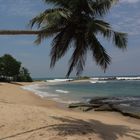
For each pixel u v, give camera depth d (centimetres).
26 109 1719
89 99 3738
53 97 4059
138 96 4434
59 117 1572
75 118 1664
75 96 4334
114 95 4750
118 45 1481
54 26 1544
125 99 3788
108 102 3294
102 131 1317
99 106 2661
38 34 1576
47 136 1171
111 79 17650
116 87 7850
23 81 11825
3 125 1352
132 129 1543
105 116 2150
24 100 3225
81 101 3428
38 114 1577
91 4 1549
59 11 1416
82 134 1202
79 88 7281
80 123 1479
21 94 4150
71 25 1553
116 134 1322
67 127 1298
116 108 2502
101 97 4200
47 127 1306
